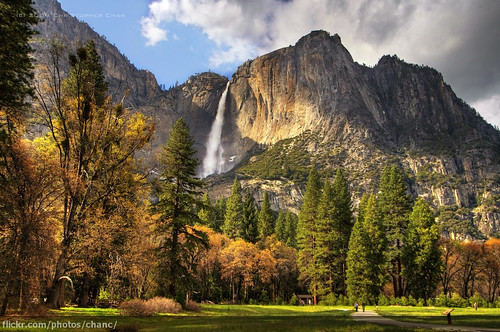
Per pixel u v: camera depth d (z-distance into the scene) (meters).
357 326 16.66
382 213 62.06
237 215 87.56
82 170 25.22
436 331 14.54
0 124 21.64
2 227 21.08
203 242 33.50
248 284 65.12
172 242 32.41
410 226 56.88
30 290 21.56
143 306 23.89
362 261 52.81
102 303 30.97
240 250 65.12
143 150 28.73
